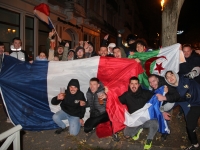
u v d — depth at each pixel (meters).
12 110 5.18
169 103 4.79
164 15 7.57
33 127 5.19
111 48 6.95
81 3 21.22
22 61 5.40
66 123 5.28
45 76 5.35
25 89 5.26
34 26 13.22
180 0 7.38
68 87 4.98
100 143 4.59
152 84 4.55
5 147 2.72
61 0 16.42
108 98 4.65
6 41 11.04
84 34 23.30
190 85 4.20
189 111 4.19
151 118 4.50
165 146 4.45
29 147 4.39
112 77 5.30
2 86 5.10
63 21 16.56
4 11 10.69
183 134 5.03
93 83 4.85
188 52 5.48
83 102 4.89
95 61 5.40
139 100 4.59
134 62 5.29
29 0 12.20
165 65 5.69
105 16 30.80
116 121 4.63
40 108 5.34
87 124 4.91
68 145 4.47
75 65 5.41
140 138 4.81
